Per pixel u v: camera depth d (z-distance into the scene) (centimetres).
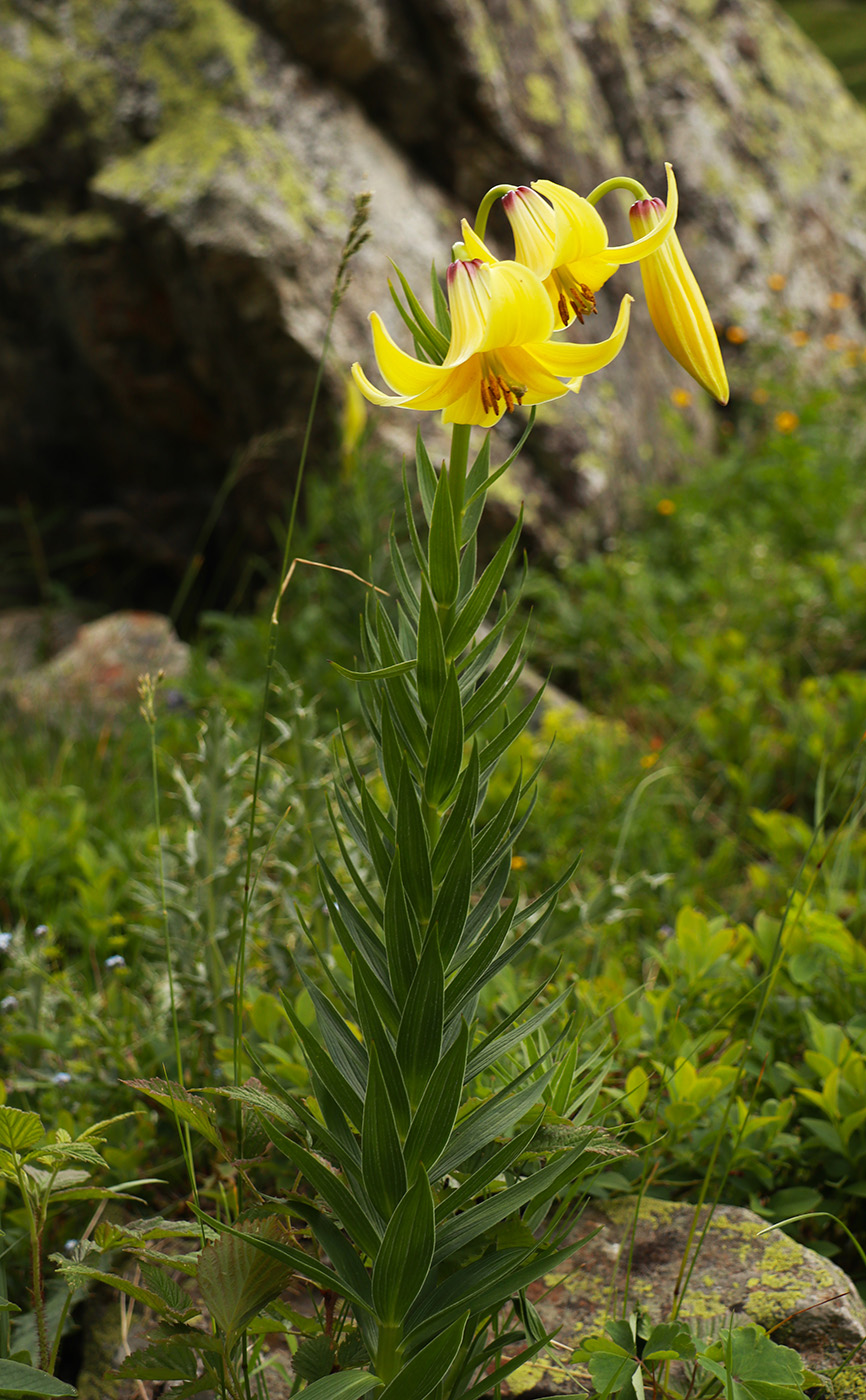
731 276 664
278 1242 108
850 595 417
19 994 206
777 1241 154
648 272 112
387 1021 111
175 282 438
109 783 330
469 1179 109
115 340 459
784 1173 176
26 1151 140
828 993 199
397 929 107
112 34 455
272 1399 144
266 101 443
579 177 530
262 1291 110
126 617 451
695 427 598
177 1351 112
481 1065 115
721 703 359
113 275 444
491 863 120
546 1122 124
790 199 736
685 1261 143
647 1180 163
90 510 521
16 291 467
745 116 724
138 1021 205
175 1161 171
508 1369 111
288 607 409
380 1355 108
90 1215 171
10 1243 161
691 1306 146
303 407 438
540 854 297
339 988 119
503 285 93
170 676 412
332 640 378
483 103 475
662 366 590
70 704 403
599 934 225
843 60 1485
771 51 783
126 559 530
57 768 330
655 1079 180
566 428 488
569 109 527
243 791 233
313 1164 109
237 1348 129
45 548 536
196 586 518
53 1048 192
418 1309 110
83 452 507
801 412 605
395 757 110
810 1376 129
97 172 449
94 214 443
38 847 275
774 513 510
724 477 542
